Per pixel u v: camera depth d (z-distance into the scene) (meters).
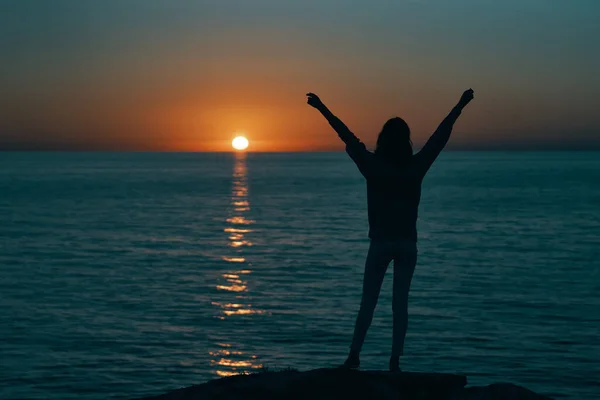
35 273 41.66
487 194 121.19
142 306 31.42
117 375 20.91
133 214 86.06
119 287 36.59
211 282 38.22
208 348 24.00
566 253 50.09
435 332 25.72
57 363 22.08
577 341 24.41
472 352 23.02
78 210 91.38
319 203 103.81
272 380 6.07
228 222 76.12
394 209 6.25
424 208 93.00
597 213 83.69
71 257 49.28
